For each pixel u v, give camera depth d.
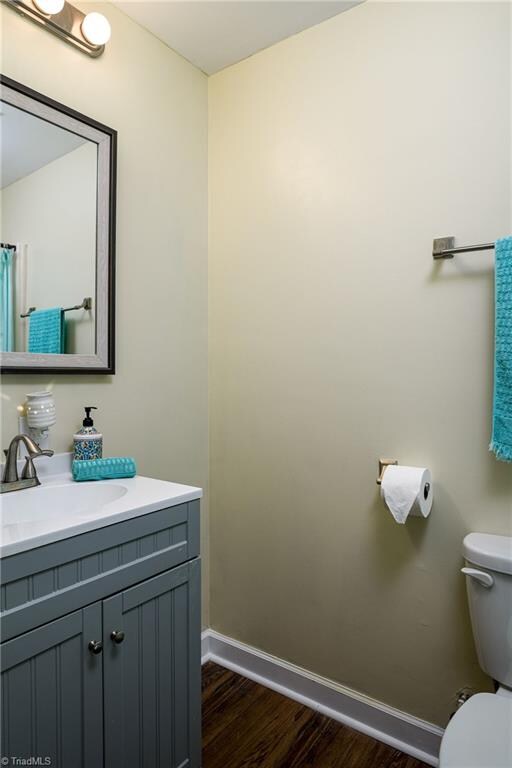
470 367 1.41
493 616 1.25
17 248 1.33
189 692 1.26
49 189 1.39
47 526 0.97
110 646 1.05
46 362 1.39
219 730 1.58
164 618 1.19
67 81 1.46
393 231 1.54
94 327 1.52
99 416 1.56
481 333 1.39
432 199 1.47
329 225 1.68
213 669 1.93
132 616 1.11
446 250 1.40
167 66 1.81
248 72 1.89
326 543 1.70
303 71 1.73
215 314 2.00
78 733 0.99
